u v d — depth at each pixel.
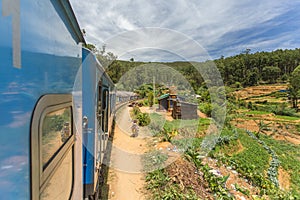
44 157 1.10
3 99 0.70
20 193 0.81
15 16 0.79
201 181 4.86
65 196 1.62
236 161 6.74
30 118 0.91
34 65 0.98
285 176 6.67
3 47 0.71
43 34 1.10
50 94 1.22
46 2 1.15
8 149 0.73
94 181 2.97
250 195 4.71
